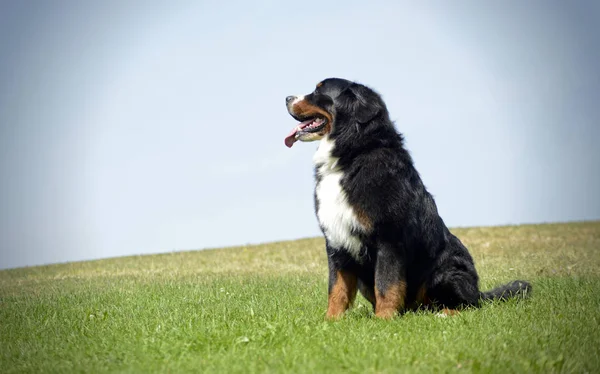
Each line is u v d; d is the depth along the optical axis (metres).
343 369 4.80
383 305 7.03
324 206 7.25
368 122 7.22
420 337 5.89
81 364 5.36
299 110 7.84
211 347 5.62
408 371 4.55
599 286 8.96
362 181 7.00
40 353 5.80
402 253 7.07
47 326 7.30
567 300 7.82
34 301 9.89
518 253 15.89
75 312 8.34
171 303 8.88
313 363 4.83
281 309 7.88
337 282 7.40
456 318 6.72
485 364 4.78
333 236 7.24
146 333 6.38
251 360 5.18
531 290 8.41
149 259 18.94
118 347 5.86
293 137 8.06
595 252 15.36
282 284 11.36
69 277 15.00
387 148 7.15
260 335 5.92
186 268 16.08
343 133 7.31
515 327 6.21
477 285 7.84
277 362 4.99
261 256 18.41
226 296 9.65
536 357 4.99
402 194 6.98
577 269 12.05
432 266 7.56
